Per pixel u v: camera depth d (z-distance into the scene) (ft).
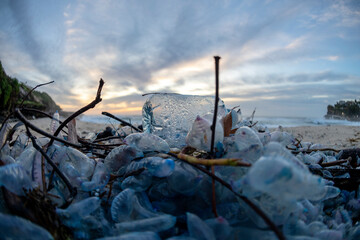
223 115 5.22
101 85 4.12
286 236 2.78
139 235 2.69
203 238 2.72
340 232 3.05
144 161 3.59
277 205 2.77
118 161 4.01
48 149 4.07
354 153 5.85
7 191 2.99
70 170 3.72
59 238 2.93
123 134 7.27
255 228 2.94
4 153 4.04
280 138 4.86
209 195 3.27
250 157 3.33
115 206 3.33
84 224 3.11
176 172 3.30
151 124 5.46
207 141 3.63
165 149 4.01
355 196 4.41
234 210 3.18
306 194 2.64
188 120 5.28
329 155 6.60
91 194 3.64
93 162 4.13
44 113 4.70
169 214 3.34
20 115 3.63
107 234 3.18
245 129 3.79
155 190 3.56
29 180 3.21
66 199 3.55
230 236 2.80
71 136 4.84
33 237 2.48
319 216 3.67
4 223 2.42
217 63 3.11
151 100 5.58
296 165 2.63
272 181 2.28
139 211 3.23
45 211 3.03
